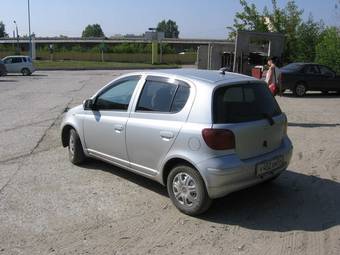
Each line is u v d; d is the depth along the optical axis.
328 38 27.06
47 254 4.45
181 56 86.19
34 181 6.65
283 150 5.84
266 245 4.68
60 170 7.21
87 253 4.48
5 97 19.02
